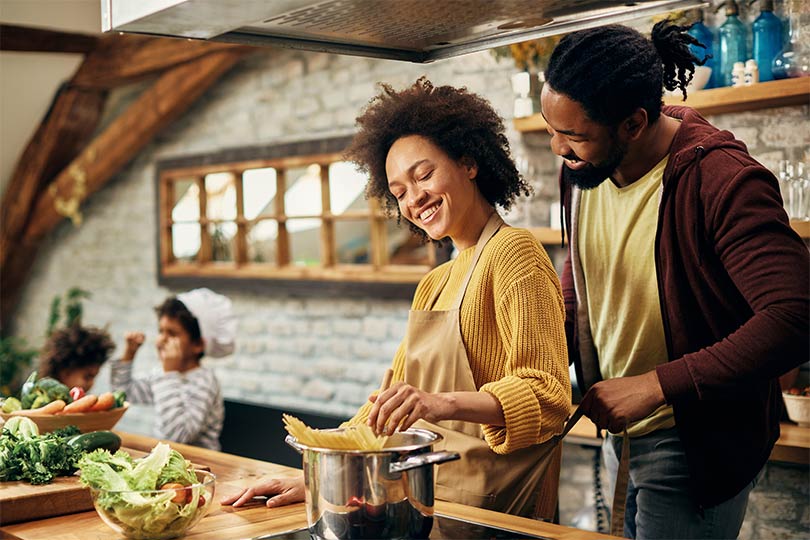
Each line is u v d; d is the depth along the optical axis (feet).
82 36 20.93
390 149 6.70
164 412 12.59
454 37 6.82
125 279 22.24
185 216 22.80
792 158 10.50
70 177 22.21
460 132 6.45
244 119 18.99
